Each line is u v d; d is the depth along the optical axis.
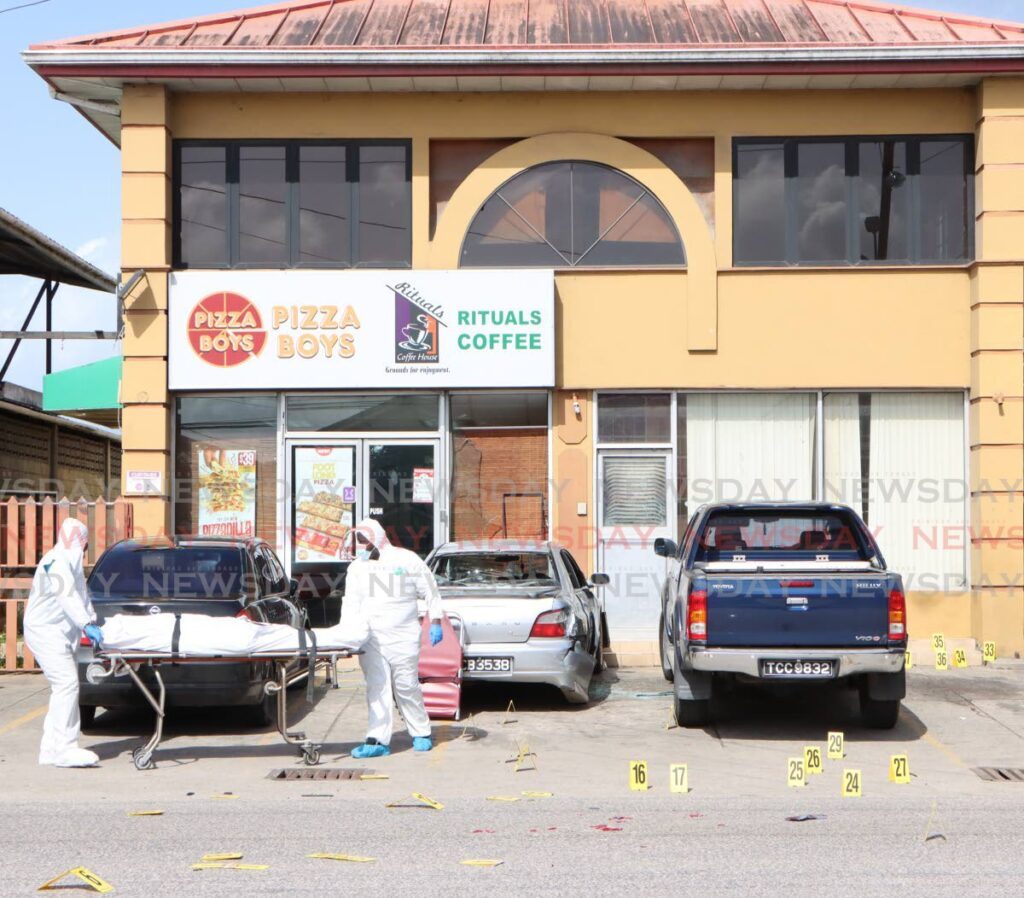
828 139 15.02
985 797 8.05
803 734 10.34
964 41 14.34
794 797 8.02
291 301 14.67
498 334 14.62
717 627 9.77
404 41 14.95
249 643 8.95
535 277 14.63
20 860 6.34
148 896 5.67
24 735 10.33
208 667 9.61
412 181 15.02
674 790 8.16
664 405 14.95
